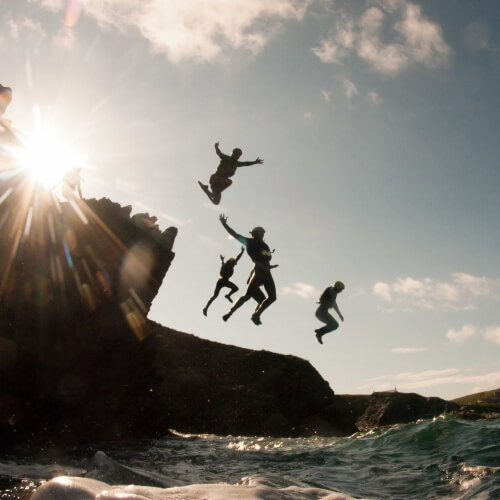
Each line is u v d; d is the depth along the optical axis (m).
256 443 14.11
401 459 9.59
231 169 10.64
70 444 12.17
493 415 24.48
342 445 11.73
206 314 13.29
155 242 15.42
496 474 7.63
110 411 13.63
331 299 13.28
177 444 13.55
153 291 15.47
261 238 11.63
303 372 28.97
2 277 11.95
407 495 7.25
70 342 12.95
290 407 27.12
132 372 14.78
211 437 16.69
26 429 11.72
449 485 7.57
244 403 26.44
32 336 12.27
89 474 6.53
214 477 8.00
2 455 10.08
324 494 5.91
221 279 13.42
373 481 8.13
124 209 15.34
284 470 9.06
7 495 5.57
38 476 6.94
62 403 12.51
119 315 14.20
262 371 28.48
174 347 29.19
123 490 4.63
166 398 25.39
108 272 14.05
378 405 28.03
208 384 27.03
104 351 13.80
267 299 11.41
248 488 5.45
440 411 26.42
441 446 10.04
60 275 13.04
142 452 11.25
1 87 11.60
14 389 11.66
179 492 4.98
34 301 12.43
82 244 13.68
